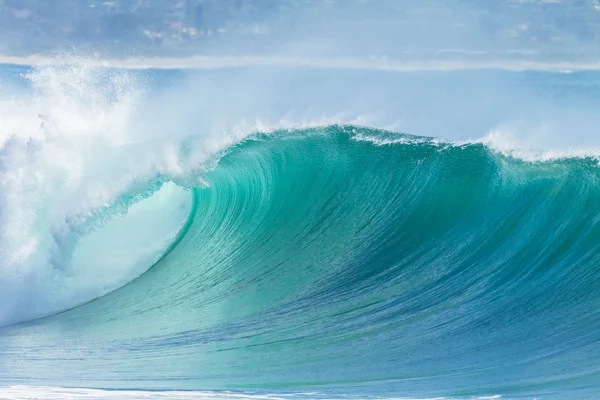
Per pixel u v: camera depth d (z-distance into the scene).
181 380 40.12
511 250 52.66
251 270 55.75
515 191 54.78
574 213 52.84
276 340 45.25
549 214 53.28
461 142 57.81
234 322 48.19
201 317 49.00
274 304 50.69
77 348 44.88
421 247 54.62
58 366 42.28
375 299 49.94
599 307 47.69
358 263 54.44
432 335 45.38
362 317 47.78
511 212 54.22
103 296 52.50
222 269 55.72
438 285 51.09
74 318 49.78
